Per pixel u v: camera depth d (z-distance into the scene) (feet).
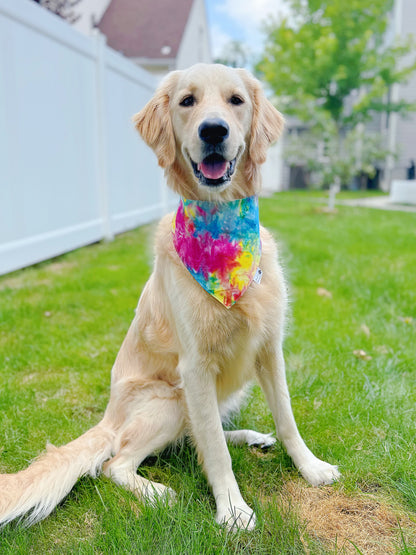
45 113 6.59
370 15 21.40
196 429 2.30
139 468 2.50
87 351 3.93
